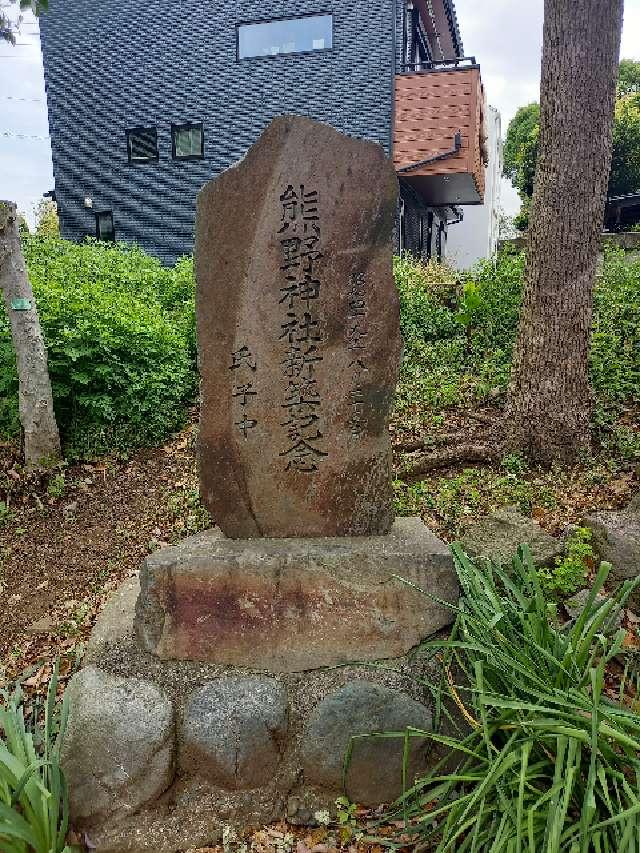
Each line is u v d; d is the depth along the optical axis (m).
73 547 5.05
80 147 13.40
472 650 2.70
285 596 3.13
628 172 19.47
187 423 6.89
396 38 11.09
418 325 8.19
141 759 2.79
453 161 10.39
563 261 4.82
